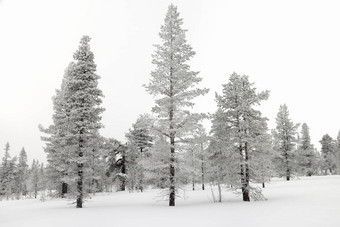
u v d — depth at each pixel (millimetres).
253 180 22953
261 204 18531
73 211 18375
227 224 11516
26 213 18891
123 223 12477
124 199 29062
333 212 13117
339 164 65625
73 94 24984
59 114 33156
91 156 23781
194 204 21219
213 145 23750
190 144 20953
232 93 23719
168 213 15602
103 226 11898
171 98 20781
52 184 33875
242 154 22906
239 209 16328
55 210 19859
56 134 31859
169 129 20250
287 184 37688
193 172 20578
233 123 23875
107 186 44812
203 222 12211
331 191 23250
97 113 24375
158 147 20375
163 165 19766
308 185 32469
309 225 10570
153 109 20828
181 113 20906
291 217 12461
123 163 46406
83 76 24969
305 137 61094
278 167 48406
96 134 23859
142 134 48938
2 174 66250
